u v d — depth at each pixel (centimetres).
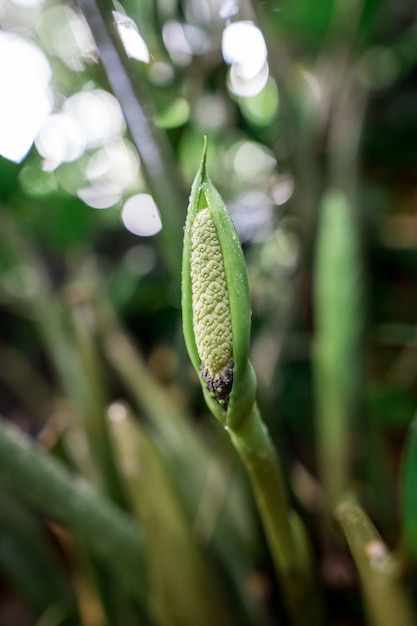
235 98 61
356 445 48
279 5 60
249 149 73
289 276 62
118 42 35
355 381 49
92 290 54
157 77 49
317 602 35
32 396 70
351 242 50
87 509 37
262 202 71
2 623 67
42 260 74
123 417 40
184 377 59
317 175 57
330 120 62
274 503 28
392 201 85
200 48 54
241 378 22
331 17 60
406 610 33
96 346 49
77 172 68
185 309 22
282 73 54
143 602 43
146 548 39
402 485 32
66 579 49
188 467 46
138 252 81
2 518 48
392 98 84
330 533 45
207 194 21
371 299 80
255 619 42
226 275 21
